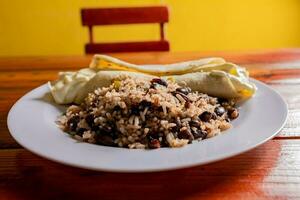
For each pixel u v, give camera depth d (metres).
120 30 1.92
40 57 1.11
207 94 0.72
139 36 1.93
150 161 0.48
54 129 0.60
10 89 0.86
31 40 1.95
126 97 0.58
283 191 0.48
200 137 0.55
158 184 0.50
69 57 1.11
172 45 1.96
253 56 1.06
